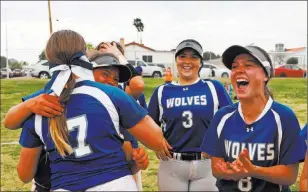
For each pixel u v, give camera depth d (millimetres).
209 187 3221
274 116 2125
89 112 1867
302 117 10570
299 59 31156
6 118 2016
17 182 5340
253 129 2146
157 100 3385
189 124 3197
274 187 2211
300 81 21750
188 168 3199
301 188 2031
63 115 1867
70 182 1858
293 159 2109
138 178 2781
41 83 19891
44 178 2316
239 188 2234
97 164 1871
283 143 2121
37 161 2150
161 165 3338
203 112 3189
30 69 26438
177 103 3256
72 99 1891
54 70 1922
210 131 2324
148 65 26828
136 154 2223
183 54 3277
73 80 1923
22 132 2027
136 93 3016
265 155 2129
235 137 2189
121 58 2965
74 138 1847
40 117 1921
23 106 1934
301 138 2131
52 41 1953
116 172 1903
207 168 3203
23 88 17953
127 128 2002
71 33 1974
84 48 1998
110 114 1903
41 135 1937
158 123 3453
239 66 2127
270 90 2234
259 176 2088
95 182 1854
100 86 1949
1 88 17656
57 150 1895
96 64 2314
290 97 15469
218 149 2291
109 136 1903
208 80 3361
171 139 3266
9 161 6473
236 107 2256
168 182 3303
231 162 2211
